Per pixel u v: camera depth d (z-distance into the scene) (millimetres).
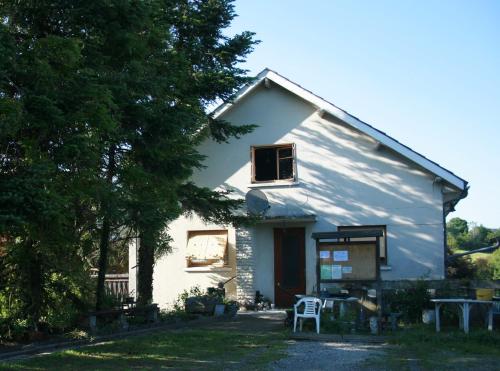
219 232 18750
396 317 12172
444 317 12711
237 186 18578
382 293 13109
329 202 17719
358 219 17438
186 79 13594
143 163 11305
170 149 11359
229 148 18781
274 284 17984
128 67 10141
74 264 10406
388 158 17453
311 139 18125
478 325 12422
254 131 18625
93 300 11891
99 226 11148
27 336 10023
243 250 18000
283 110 18484
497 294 13117
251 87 18422
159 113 10781
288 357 9438
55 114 8234
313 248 17703
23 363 8430
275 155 18625
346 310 13211
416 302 12984
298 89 17953
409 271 16844
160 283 18891
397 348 10383
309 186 17938
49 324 10422
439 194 16984
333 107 17594
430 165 16719
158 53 11758
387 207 17266
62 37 8992
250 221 16031
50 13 9219
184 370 8250
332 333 11758
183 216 18141
